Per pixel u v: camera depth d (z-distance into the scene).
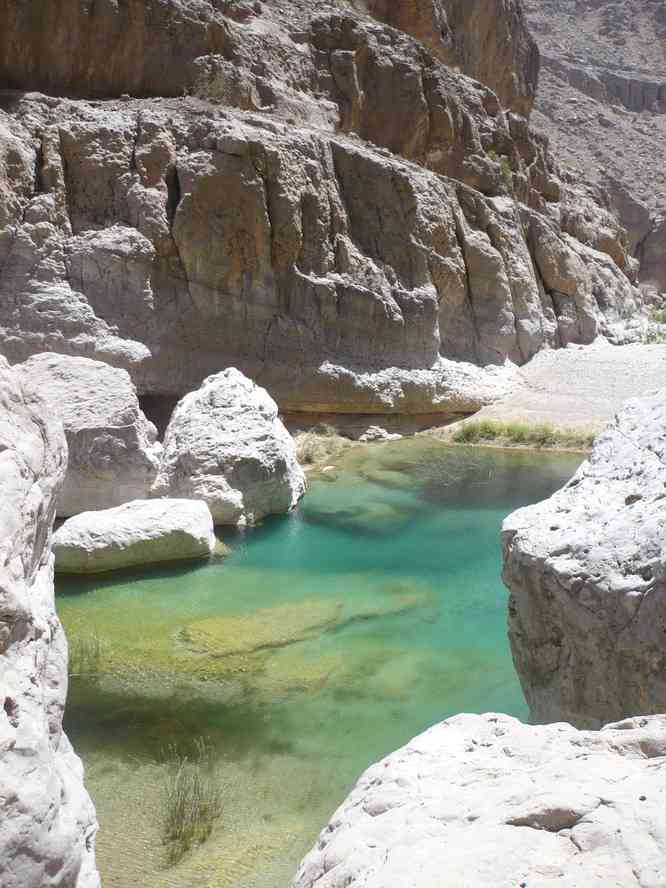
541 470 15.71
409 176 19.67
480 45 34.31
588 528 5.29
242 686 7.17
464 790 3.11
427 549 11.14
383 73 24.34
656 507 5.10
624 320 27.28
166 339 16.23
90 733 6.34
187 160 16.69
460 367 20.44
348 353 18.31
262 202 17.00
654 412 6.04
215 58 19.56
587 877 2.43
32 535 3.24
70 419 11.53
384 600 9.29
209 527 10.70
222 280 16.75
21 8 17.17
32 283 15.27
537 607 5.32
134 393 12.19
